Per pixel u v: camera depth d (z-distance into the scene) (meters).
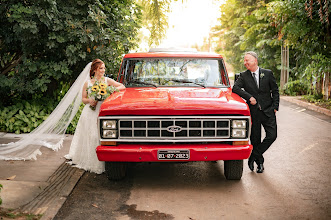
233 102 5.08
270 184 5.46
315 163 6.61
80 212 4.38
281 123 11.02
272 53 22.72
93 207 4.55
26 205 4.37
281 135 9.13
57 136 7.33
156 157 4.89
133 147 4.93
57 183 5.23
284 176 5.86
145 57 6.45
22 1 8.22
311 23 15.11
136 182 5.57
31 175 5.54
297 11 14.52
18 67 8.51
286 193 5.08
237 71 33.00
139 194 5.04
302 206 4.61
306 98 17.31
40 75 8.76
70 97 6.94
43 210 4.25
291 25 15.06
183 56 6.45
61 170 5.85
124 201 4.78
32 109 8.63
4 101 9.30
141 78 6.27
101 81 5.89
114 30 9.48
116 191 5.15
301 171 6.12
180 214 4.36
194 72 6.31
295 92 20.25
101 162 5.92
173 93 5.48
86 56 8.85
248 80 5.94
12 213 4.08
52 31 8.45
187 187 5.35
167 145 4.98
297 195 5.00
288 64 20.59
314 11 14.27
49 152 6.93
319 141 8.43
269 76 5.90
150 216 4.30
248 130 5.00
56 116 7.21
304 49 16.47
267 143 5.96
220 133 5.00
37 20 8.02
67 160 6.43
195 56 6.46
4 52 9.27
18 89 8.43
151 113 4.91
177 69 6.33
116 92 5.78
